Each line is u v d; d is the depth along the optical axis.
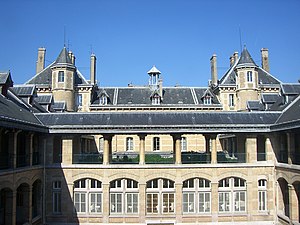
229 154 28.70
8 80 26.89
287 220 25.64
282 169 26.73
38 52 49.81
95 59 49.50
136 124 27.80
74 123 28.05
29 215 24.45
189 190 27.73
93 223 27.22
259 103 39.06
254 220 27.58
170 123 27.89
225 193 27.95
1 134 23.41
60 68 43.81
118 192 27.66
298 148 26.23
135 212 27.56
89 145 42.19
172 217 27.38
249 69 44.75
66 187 27.47
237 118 28.98
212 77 50.69
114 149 43.75
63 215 27.27
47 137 27.78
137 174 27.47
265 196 28.09
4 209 23.44
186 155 28.20
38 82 45.84
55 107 40.41
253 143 28.25
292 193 25.22
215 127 27.33
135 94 48.56
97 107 45.41
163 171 27.52
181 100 47.66
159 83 47.88
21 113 25.53
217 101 47.62
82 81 46.47
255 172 27.98
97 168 27.53
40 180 27.03
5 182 20.44
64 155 27.80
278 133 28.25
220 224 27.38
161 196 27.67
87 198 27.56
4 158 21.66
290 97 33.50
